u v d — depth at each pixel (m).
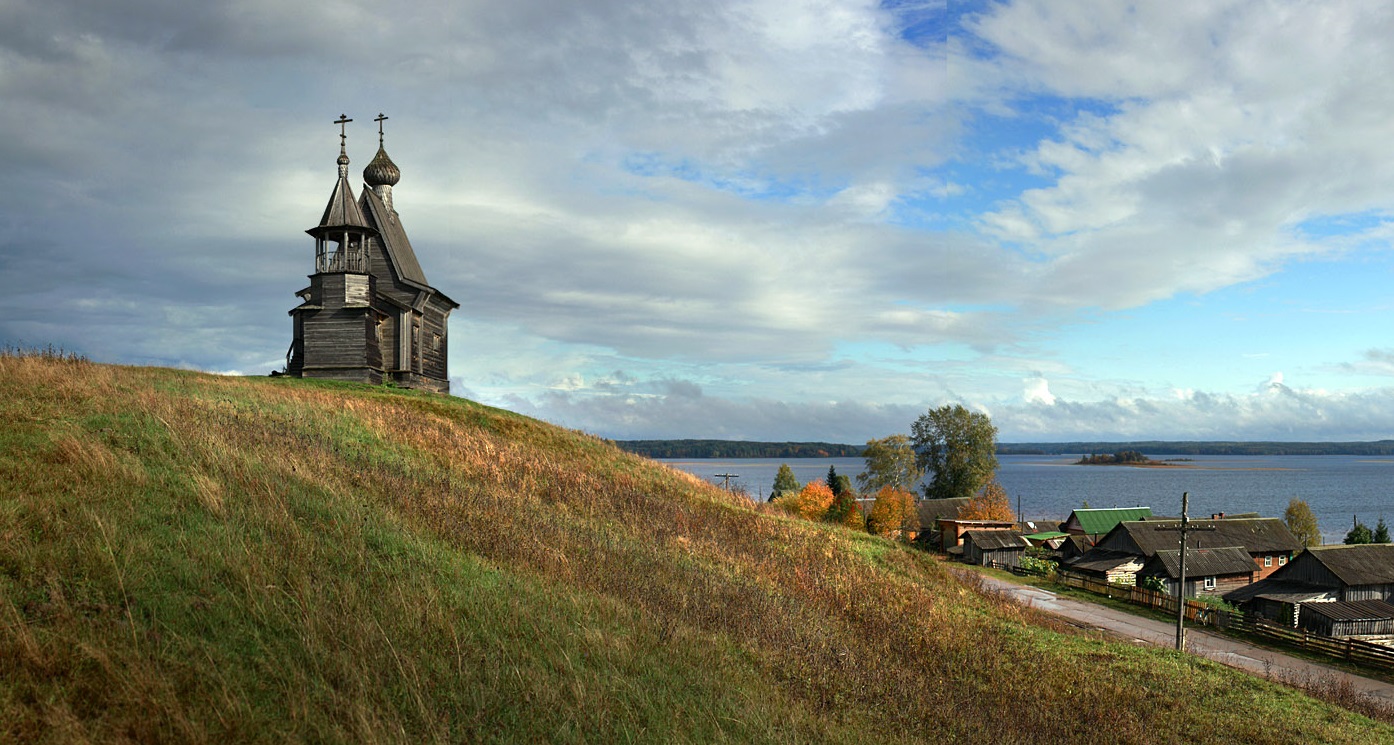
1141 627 40.38
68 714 6.57
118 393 19.94
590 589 13.98
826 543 31.41
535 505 22.19
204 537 10.78
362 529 13.14
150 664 7.52
